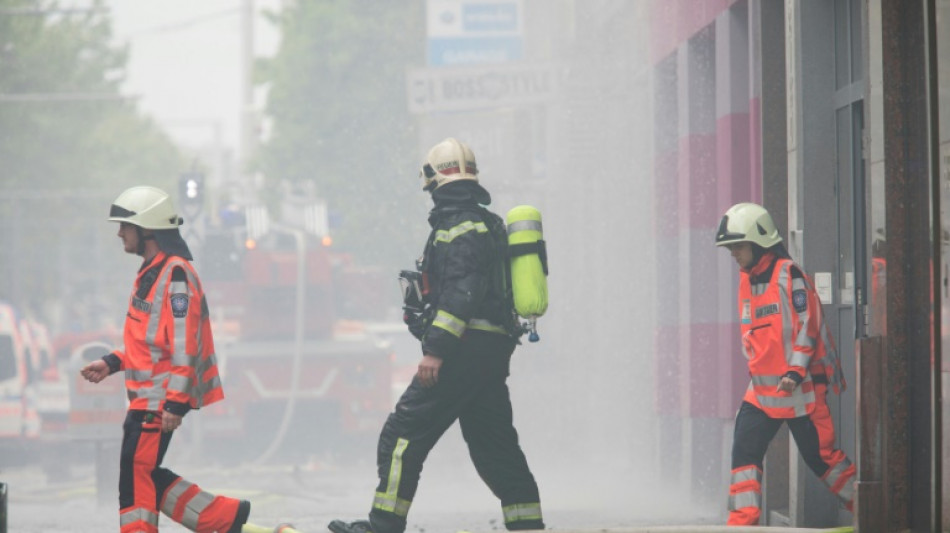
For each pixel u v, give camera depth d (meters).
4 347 54.34
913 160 18.28
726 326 28.31
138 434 17.72
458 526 25.05
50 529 26.98
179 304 17.80
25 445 54.22
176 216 18.25
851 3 22.16
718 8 28.77
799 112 22.83
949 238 17.31
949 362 17.23
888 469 18.25
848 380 22.39
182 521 18.42
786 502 23.58
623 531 17.58
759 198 24.73
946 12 17.41
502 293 18.45
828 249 22.75
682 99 31.77
